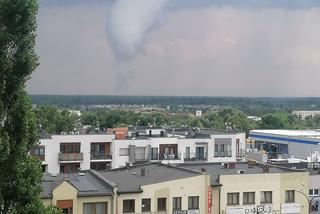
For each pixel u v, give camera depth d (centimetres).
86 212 5762
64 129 16525
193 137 11506
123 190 5953
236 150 11894
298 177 6975
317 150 13262
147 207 6100
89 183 6069
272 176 6838
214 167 7825
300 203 6962
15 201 2917
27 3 2773
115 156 10606
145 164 7931
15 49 2808
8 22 2766
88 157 10450
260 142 15400
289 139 14250
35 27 2822
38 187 2983
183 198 6284
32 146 2980
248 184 6719
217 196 6562
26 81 2861
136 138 11006
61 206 5609
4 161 2834
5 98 2814
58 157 10219
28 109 2895
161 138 10994
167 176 6531
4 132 2794
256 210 6706
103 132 11781
